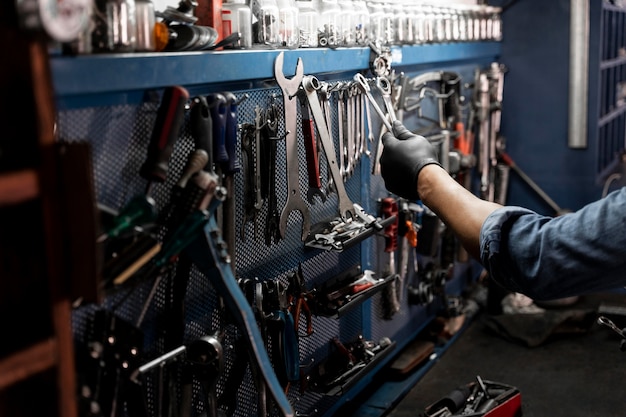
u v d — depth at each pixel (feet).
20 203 3.69
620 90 17.53
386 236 9.16
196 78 5.68
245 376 7.06
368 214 9.01
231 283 5.53
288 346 6.82
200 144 5.73
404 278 10.32
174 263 5.73
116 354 5.06
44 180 3.64
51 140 3.66
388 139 5.93
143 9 5.27
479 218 4.78
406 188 5.53
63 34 3.71
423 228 10.73
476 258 4.82
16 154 3.67
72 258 3.92
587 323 11.82
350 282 8.52
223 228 6.23
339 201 7.79
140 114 5.41
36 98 3.56
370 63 8.67
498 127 14.38
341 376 8.11
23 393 3.85
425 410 8.79
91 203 3.82
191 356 5.79
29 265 3.74
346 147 8.41
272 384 5.45
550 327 11.50
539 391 9.91
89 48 4.83
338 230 7.88
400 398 9.70
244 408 7.07
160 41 5.47
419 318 11.19
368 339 9.44
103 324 5.10
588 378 10.27
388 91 7.64
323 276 8.27
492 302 12.60
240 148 6.59
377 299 9.64
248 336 5.49
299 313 7.41
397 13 9.61
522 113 14.60
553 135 14.44
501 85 14.01
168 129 5.24
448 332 11.63
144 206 4.88
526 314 11.91
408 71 10.06
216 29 6.42
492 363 10.85
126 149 5.32
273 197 7.06
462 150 11.78
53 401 3.82
